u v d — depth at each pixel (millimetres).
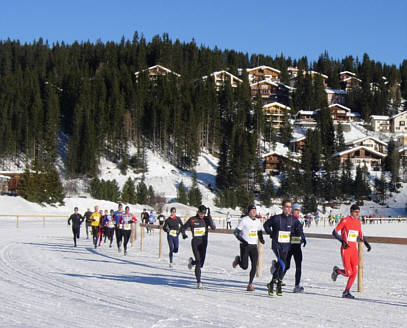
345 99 175750
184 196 82438
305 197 90062
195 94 135125
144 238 30391
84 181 99375
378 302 9188
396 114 167125
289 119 145750
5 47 174625
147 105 129125
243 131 117938
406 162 113375
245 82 155000
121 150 112875
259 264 12930
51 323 6949
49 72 147250
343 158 116312
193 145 113812
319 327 6836
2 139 111562
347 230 9789
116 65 158125
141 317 7383
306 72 165500
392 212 93625
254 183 99500
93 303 8555
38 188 67250
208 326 6797
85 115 117312
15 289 9961
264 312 7926
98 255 18438
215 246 24344
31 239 26672
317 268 15305
